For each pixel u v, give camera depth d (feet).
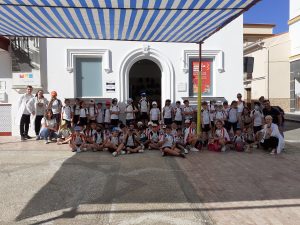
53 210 15.65
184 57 39.68
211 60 40.83
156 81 47.73
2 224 13.97
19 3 20.13
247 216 15.03
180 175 22.07
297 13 76.74
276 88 81.71
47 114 35.19
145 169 23.65
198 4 20.44
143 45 39.19
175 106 37.37
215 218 14.78
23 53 37.91
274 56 81.61
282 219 14.69
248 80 94.02
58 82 38.60
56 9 21.40
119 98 39.14
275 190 18.90
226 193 18.31
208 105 36.29
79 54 38.63
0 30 27.04
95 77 39.50
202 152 30.76
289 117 70.74
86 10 21.62
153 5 20.62
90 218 14.70
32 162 25.57
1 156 27.78
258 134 32.17
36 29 26.63
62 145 33.50
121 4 20.43
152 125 32.17
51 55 38.42
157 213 15.29
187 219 14.60
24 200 16.99
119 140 29.94
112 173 22.44
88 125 31.60
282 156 29.01
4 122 38.93
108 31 27.45
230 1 19.80
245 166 24.93
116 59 39.09
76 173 22.33
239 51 40.52
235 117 35.09
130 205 16.31
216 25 25.46
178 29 26.76
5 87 38.55
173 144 29.09
